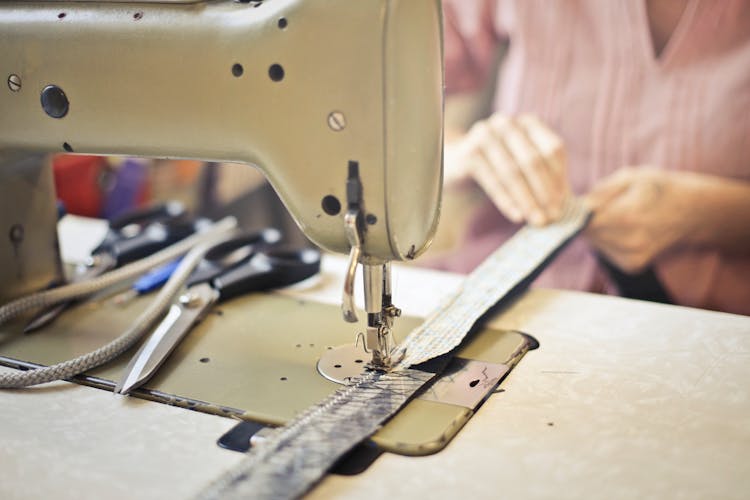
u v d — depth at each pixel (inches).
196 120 37.8
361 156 34.8
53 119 40.9
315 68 34.5
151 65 37.9
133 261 52.8
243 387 37.3
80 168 82.7
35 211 47.4
